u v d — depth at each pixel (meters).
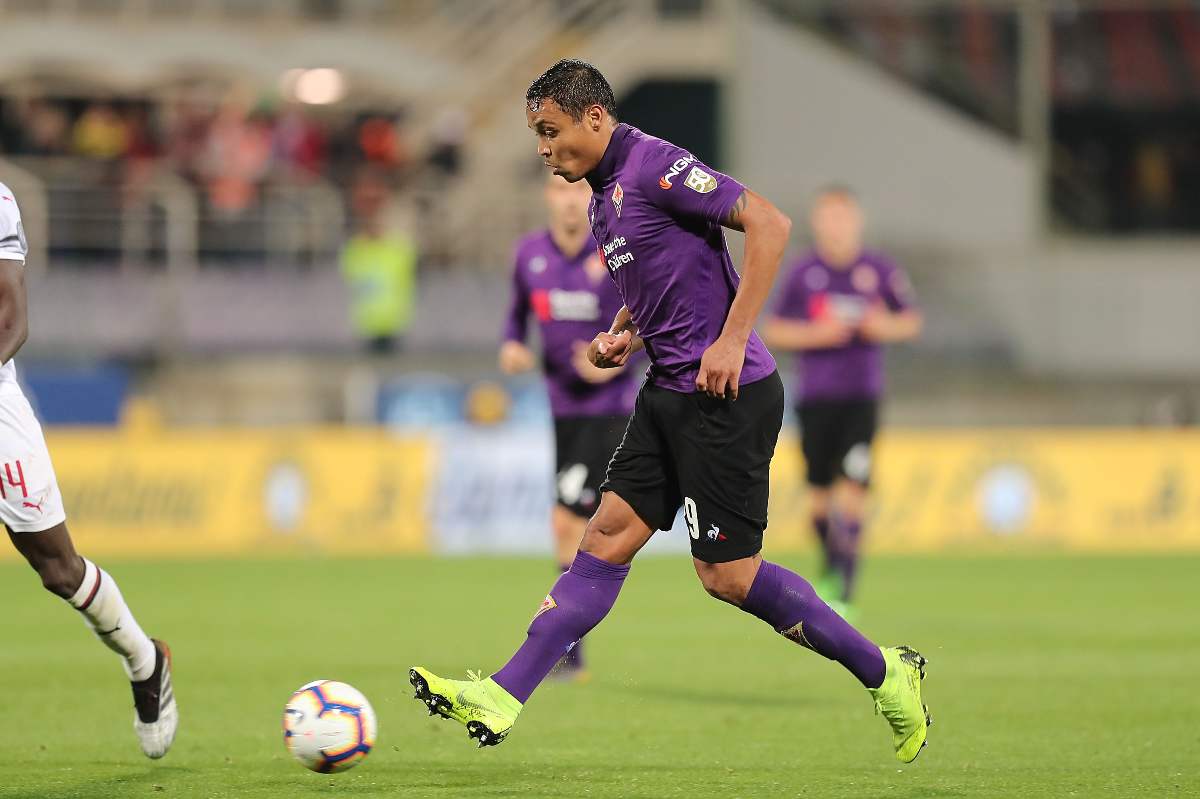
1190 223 102.81
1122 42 102.25
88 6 91.31
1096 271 85.94
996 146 91.94
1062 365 84.75
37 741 23.39
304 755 19.12
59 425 71.56
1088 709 26.89
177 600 46.84
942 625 40.41
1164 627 40.03
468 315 81.00
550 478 66.12
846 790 19.45
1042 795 19.19
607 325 29.50
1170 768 21.20
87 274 79.88
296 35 88.75
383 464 65.69
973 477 67.00
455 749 22.78
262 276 81.50
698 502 18.92
